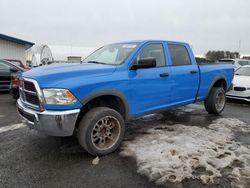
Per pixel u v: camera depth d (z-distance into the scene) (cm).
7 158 377
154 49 482
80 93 356
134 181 314
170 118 618
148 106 461
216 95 642
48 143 438
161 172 331
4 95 965
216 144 428
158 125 551
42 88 346
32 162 365
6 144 433
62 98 343
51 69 382
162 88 479
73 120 352
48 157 382
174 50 524
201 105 800
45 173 334
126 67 423
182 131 501
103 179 319
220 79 652
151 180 315
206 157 372
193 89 561
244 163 357
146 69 450
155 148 408
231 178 317
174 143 430
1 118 607
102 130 389
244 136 482
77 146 425
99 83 376
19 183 308
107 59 470
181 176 321
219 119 612
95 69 389
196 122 583
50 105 343
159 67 479
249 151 402
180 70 519
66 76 359
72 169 345
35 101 362
